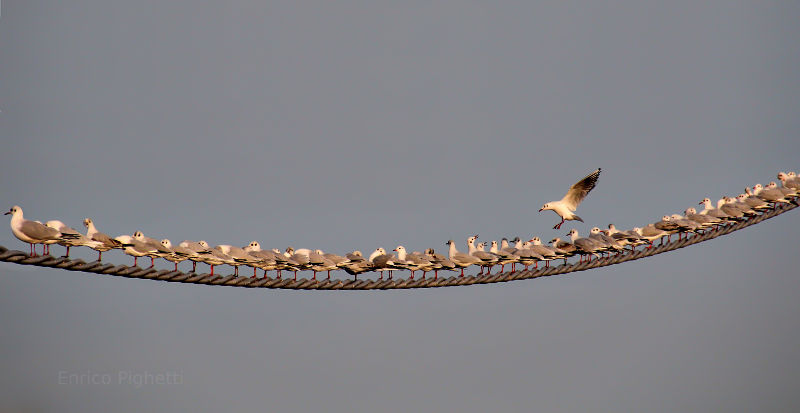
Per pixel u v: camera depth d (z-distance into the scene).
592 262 58.75
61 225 42.22
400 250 52.00
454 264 53.19
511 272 55.28
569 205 51.66
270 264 48.12
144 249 44.44
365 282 50.34
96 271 41.66
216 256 46.91
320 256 49.31
